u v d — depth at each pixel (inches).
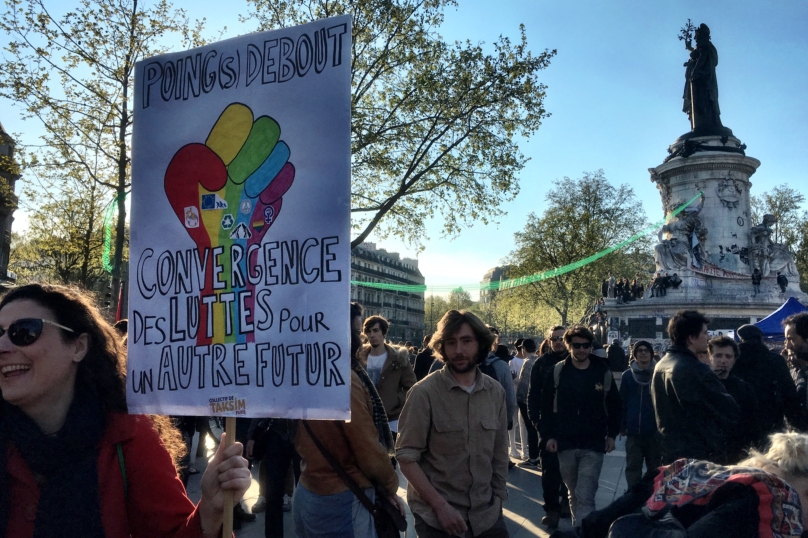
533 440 426.3
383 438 154.3
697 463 97.2
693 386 185.9
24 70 745.0
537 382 294.5
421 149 839.7
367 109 827.4
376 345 306.0
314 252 95.9
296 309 96.2
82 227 1020.5
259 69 101.4
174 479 90.9
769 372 215.8
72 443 84.9
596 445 244.4
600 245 2153.1
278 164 98.7
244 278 99.3
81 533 82.5
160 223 105.3
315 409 93.4
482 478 153.2
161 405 101.1
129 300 105.3
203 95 104.7
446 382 155.5
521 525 286.5
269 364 96.7
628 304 1266.0
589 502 239.1
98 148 800.3
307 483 148.9
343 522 144.9
